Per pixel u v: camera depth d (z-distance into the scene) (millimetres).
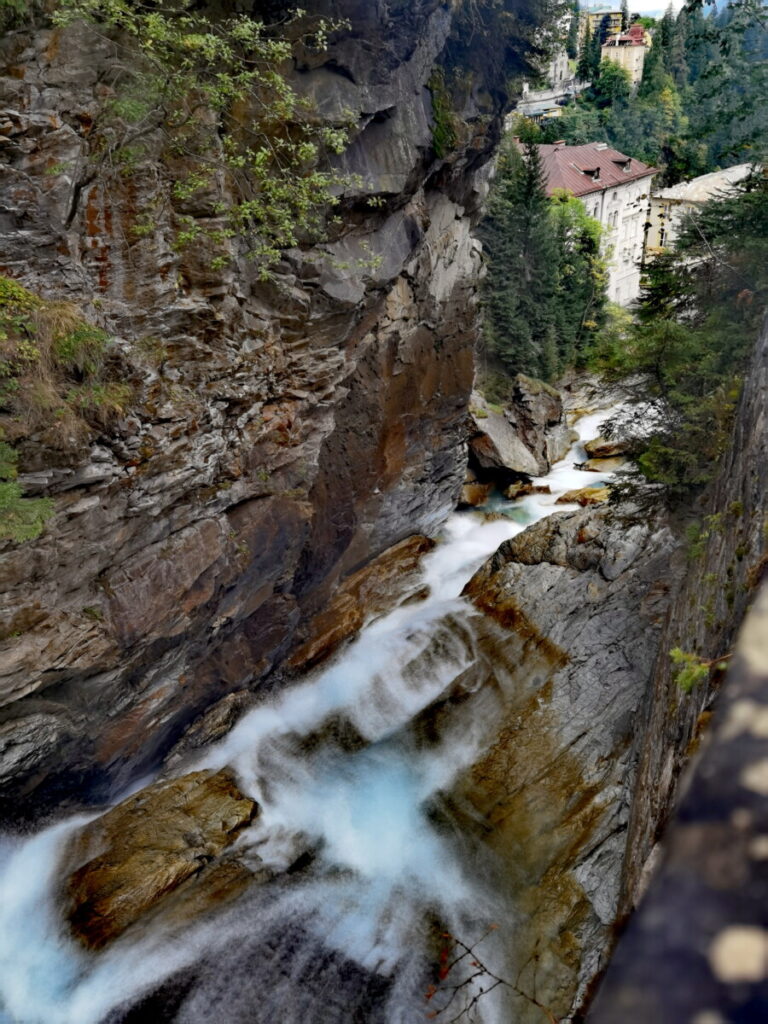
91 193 12219
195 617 15305
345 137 14523
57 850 13961
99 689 13500
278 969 12906
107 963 12523
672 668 11102
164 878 13539
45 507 11320
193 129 13180
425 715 18438
